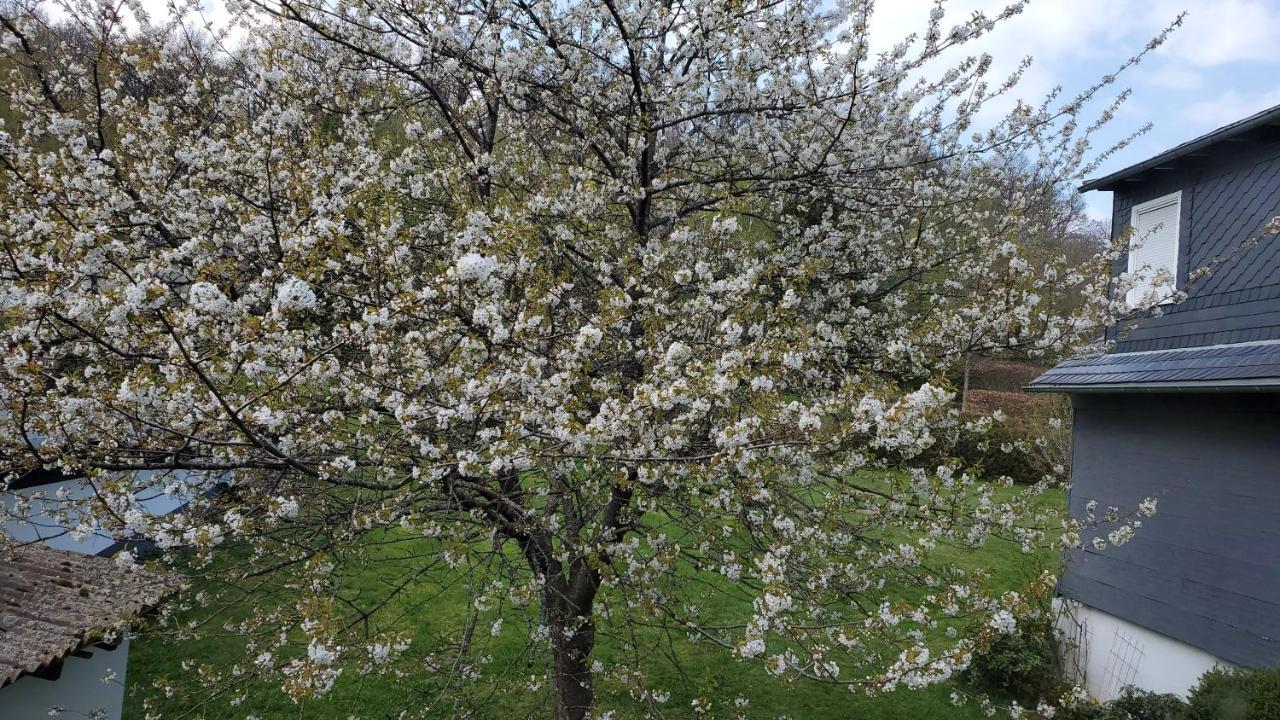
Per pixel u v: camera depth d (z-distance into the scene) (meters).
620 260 4.17
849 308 5.59
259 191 4.34
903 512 3.82
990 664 6.93
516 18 4.81
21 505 3.41
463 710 4.34
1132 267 8.12
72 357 3.59
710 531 3.59
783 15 4.57
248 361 2.70
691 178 5.47
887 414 2.56
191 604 5.09
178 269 3.88
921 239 5.89
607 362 3.94
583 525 3.88
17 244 3.29
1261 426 5.88
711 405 3.03
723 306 3.75
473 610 4.58
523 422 2.90
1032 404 16.78
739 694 6.58
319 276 3.10
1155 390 6.38
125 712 5.75
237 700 4.22
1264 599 5.74
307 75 5.02
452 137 5.25
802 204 5.70
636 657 3.74
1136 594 6.82
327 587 3.76
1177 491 6.58
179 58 4.91
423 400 3.07
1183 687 6.31
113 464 2.95
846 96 4.54
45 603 4.86
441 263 3.47
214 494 3.97
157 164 4.55
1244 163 6.90
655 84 4.84
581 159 5.45
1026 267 4.34
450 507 3.42
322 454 3.21
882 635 3.38
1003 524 4.31
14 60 4.24
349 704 5.84
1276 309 6.36
